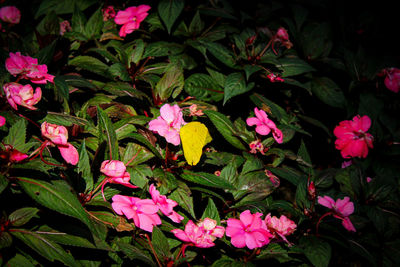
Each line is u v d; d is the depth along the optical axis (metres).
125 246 0.77
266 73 0.91
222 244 0.83
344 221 0.84
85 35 0.93
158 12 0.94
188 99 0.90
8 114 0.80
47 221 0.78
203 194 0.85
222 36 0.95
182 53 0.93
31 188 0.75
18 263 0.76
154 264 0.77
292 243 0.83
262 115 0.87
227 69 0.93
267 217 0.84
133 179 0.80
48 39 0.89
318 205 0.87
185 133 0.80
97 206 0.80
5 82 0.81
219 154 0.86
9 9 0.95
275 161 0.89
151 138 0.83
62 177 0.78
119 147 0.83
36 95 0.79
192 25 0.94
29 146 0.77
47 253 0.75
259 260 0.83
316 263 0.81
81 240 0.77
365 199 0.92
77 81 0.85
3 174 0.76
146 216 0.79
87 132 0.83
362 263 0.88
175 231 0.79
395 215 0.91
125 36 0.95
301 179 0.87
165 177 0.81
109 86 0.86
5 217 0.76
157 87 0.87
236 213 0.85
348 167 0.94
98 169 0.81
